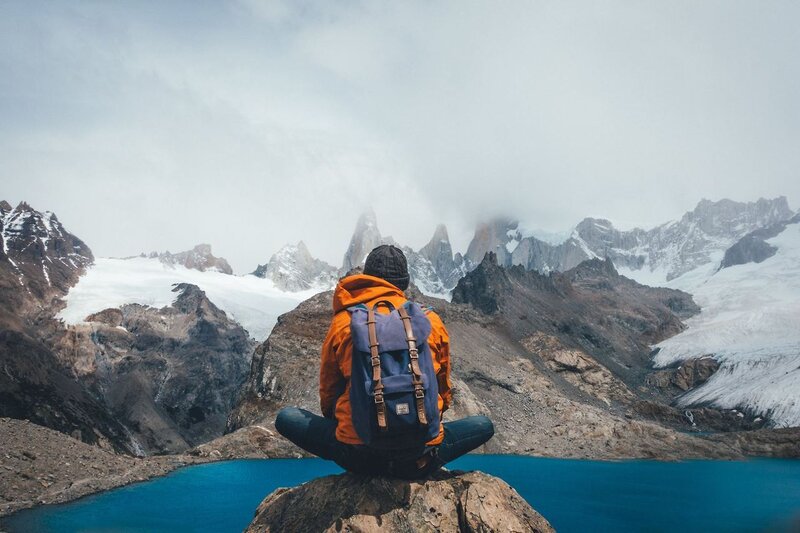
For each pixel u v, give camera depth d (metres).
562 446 51.06
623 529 16.50
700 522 17.67
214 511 16.95
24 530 14.42
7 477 19.00
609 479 30.00
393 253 5.05
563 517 18.28
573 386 97.06
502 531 4.48
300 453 40.00
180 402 158.12
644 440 52.41
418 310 4.50
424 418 4.09
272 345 69.94
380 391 4.05
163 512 16.72
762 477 32.53
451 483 5.02
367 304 4.59
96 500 18.52
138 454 122.88
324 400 4.88
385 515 4.61
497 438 52.31
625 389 101.62
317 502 4.87
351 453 4.75
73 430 114.19
